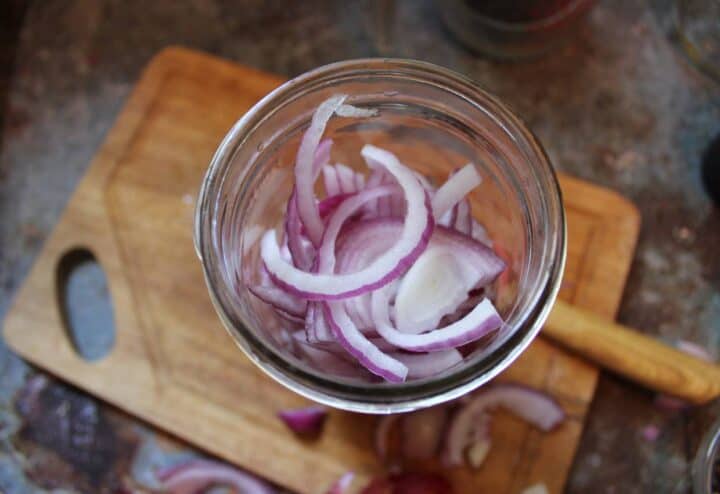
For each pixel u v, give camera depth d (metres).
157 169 0.41
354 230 0.29
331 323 0.28
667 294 0.41
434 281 0.29
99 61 0.45
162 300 0.39
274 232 0.30
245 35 0.45
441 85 0.29
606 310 0.39
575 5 0.41
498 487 0.38
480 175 0.30
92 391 0.39
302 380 0.27
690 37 0.44
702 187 0.42
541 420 0.38
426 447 0.38
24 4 0.46
